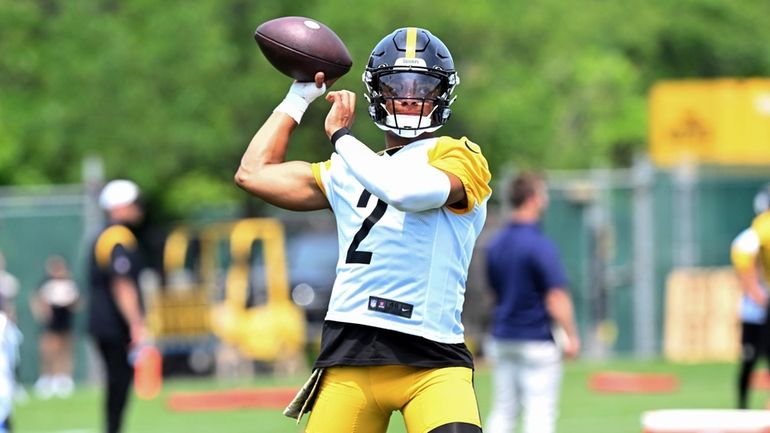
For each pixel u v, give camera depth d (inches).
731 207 3282.5
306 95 840.3
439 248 788.6
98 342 1626.5
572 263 3152.1
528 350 1435.8
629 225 3216.0
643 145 5098.4
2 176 3720.5
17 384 2618.1
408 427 787.4
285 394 2346.2
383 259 785.6
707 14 5733.3
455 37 3843.5
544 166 4168.3
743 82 3398.1
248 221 3122.5
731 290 3218.5
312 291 3171.8
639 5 5620.1
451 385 780.6
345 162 784.3
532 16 4131.4
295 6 3720.5
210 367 3102.9
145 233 3703.3
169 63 3627.0
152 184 3614.7
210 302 3051.2
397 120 804.6
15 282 2780.5
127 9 3747.5
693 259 3223.4
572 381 2674.7
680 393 2447.1
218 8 3718.0
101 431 2021.4
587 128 4936.0
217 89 3646.7
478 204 797.9
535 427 1438.2
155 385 1755.7
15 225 2792.8
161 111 3614.7
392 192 759.1
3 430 1071.0
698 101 3395.7
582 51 5049.2
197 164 3710.6
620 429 1939.0
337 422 794.8
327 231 3331.7
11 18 3816.4
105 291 1624.0
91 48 3698.3
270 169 824.3
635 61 5644.7
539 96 4124.0
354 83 3575.3
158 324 2992.1
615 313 3193.9
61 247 2805.1
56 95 3690.9
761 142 3395.7
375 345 783.7
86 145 3617.1
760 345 1888.5
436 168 781.3
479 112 3850.9
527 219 1455.5
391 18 3656.5
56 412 2276.1
